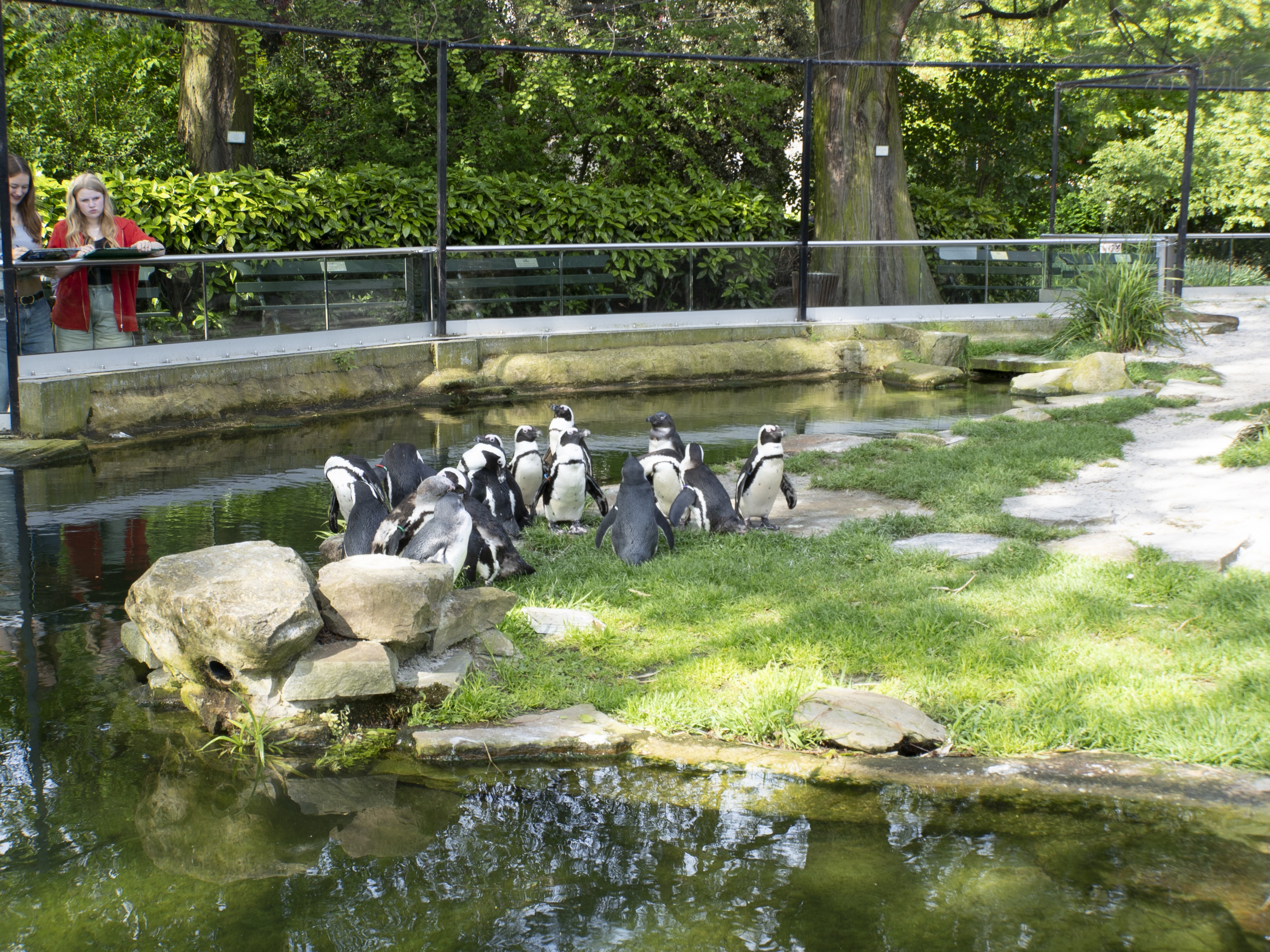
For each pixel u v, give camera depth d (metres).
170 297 12.05
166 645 5.05
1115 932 3.38
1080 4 21.92
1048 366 14.57
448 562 5.78
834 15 18.62
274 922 3.57
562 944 3.41
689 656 5.41
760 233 19.69
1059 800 4.12
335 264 13.54
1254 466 8.40
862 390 14.88
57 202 13.83
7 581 6.94
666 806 4.21
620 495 7.02
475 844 4.02
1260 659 4.91
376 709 4.98
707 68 21.38
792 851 3.88
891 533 7.33
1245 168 27.84
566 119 21.95
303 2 18.00
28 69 19.77
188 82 17.83
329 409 13.26
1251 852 3.78
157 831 4.15
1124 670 4.95
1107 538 6.80
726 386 15.31
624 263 15.78
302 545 7.59
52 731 4.98
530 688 5.14
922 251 17.34
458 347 14.42
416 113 20.41
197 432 11.90
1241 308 18.25
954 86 25.36
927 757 4.46
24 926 3.54
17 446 10.30
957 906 3.54
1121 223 30.08
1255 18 21.47
